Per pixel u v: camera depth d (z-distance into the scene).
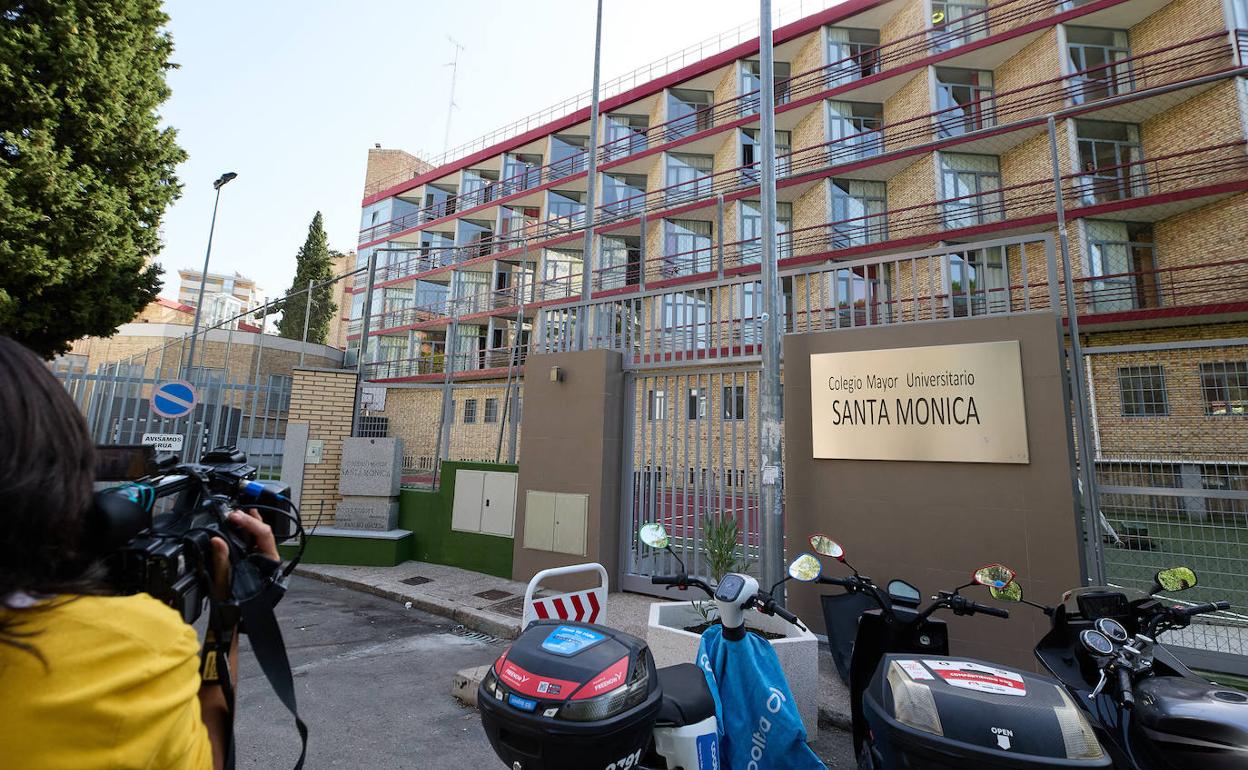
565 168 29.38
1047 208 17.06
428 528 8.74
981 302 16.22
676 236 24.06
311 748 3.59
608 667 2.08
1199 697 2.14
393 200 36.12
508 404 8.96
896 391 5.20
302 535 1.37
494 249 29.67
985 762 1.85
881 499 5.21
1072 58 17.36
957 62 19.12
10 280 9.10
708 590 2.97
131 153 10.66
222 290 98.88
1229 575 4.69
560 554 6.97
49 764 0.62
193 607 1.05
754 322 6.27
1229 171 14.49
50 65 9.40
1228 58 14.81
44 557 0.72
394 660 5.11
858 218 18.17
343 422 9.35
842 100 21.11
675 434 6.64
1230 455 5.34
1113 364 6.14
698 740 2.39
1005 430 4.73
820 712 4.01
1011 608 4.57
